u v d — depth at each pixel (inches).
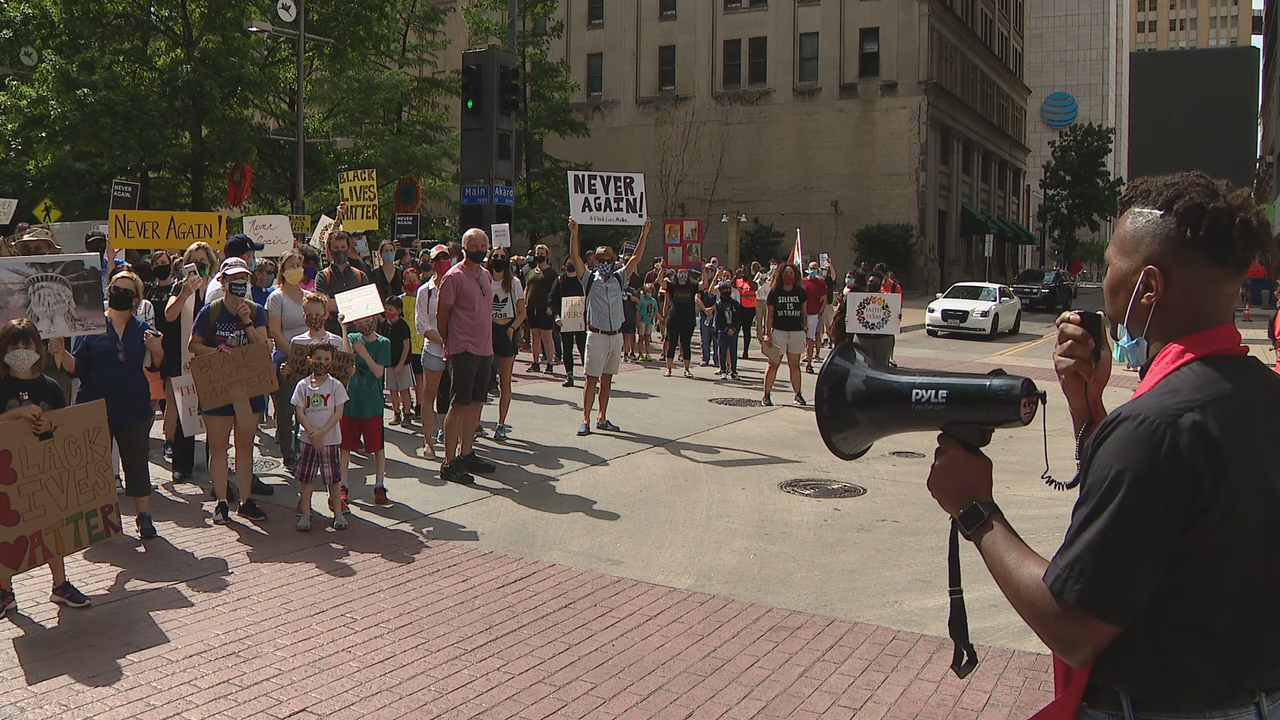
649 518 298.0
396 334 424.8
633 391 565.0
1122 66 5462.6
